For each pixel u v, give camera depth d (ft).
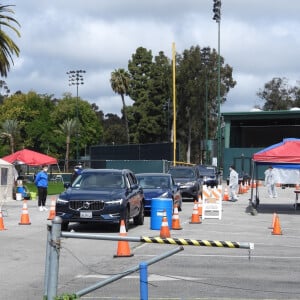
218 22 219.61
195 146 383.45
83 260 50.60
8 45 173.99
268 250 57.57
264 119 288.71
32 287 39.22
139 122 366.43
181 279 41.55
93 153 234.58
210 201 92.32
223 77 358.64
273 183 150.41
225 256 53.31
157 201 75.10
